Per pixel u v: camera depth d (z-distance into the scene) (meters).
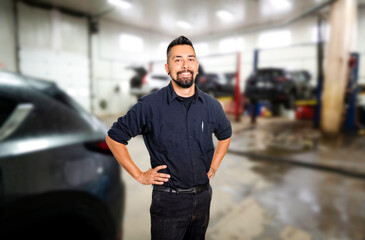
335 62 5.82
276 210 2.34
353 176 3.26
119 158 1.09
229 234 1.95
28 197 1.14
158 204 1.11
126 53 11.94
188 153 1.09
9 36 8.21
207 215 1.19
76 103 1.58
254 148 4.73
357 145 5.03
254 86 7.72
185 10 10.09
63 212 1.23
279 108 9.98
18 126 1.25
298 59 11.29
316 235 1.94
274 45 12.03
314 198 2.61
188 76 1.07
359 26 9.73
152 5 9.46
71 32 9.80
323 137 5.83
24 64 8.60
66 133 1.36
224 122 1.21
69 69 9.84
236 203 2.47
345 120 6.77
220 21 11.72
